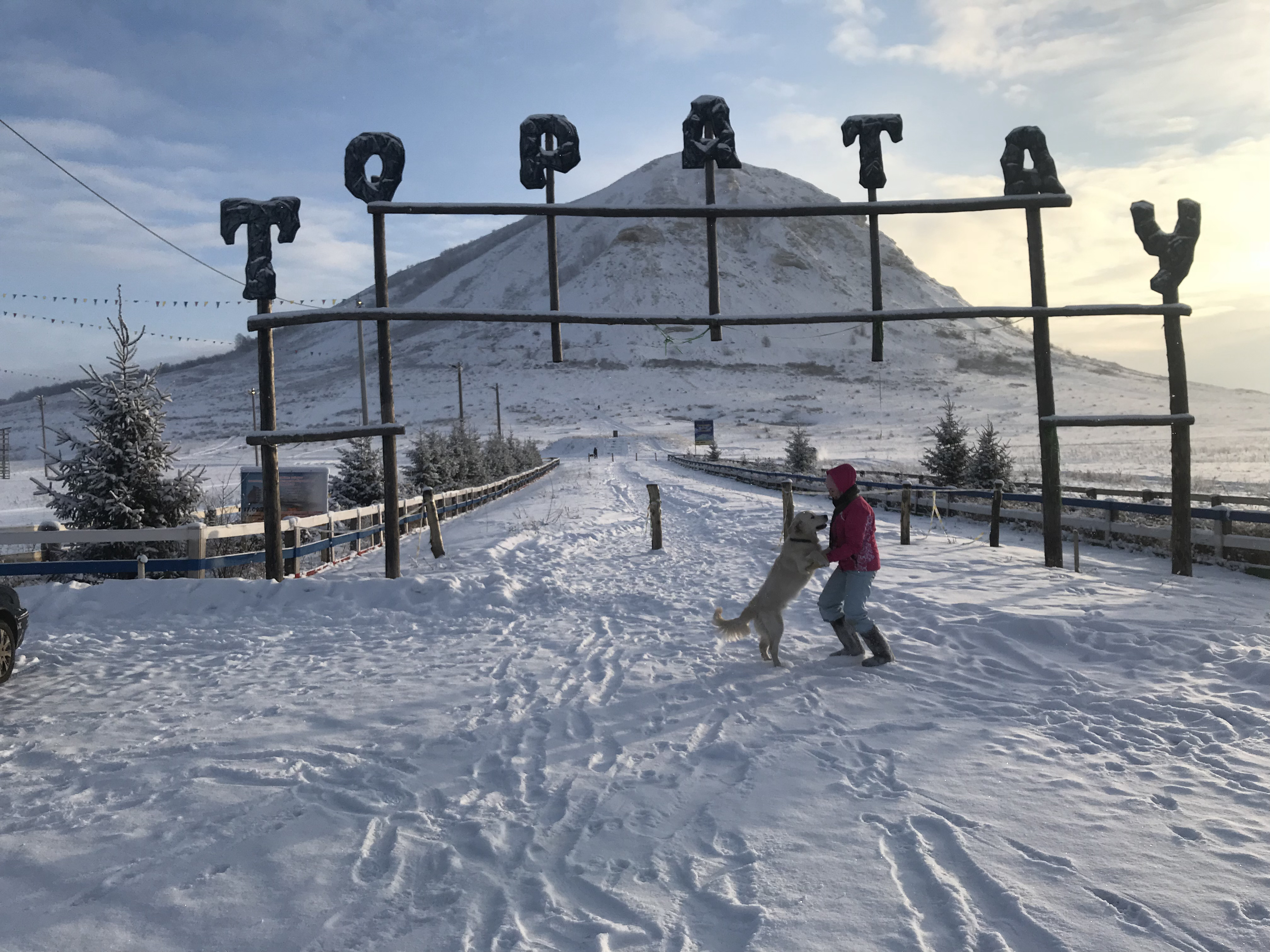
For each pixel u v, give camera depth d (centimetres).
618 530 1844
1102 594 890
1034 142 1084
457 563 1275
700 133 1086
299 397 17625
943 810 387
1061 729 497
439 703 600
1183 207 1080
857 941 282
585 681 652
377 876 341
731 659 710
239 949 289
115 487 1252
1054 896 307
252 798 424
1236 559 1168
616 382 18000
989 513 1761
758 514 1994
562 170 1093
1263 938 275
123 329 1262
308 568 1382
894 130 1098
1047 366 1101
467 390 17125
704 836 371
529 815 399
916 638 745
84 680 690
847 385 17750
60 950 288
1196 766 432
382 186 1090
